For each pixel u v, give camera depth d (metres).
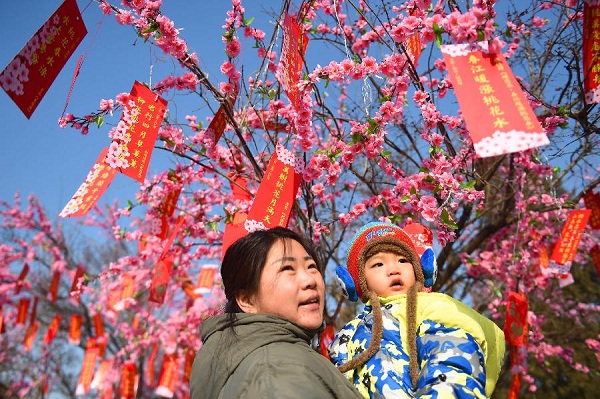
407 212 3.87
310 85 3.40
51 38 2.29
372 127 3.38
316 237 4.17
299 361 1.33
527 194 5.17
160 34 3.35
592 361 11.22
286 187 3.13
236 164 4.52
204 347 1.53
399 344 1.72
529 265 5.49
